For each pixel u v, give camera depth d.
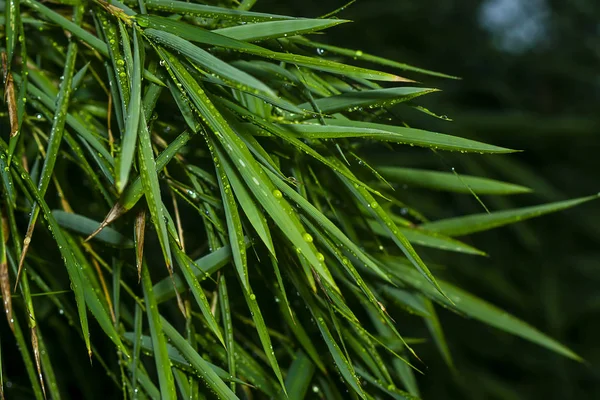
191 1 0.92
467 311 1.01
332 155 0.91
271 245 0.82
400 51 2.33
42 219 0.92
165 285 0.92
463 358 2.08
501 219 1.00
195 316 0.96
